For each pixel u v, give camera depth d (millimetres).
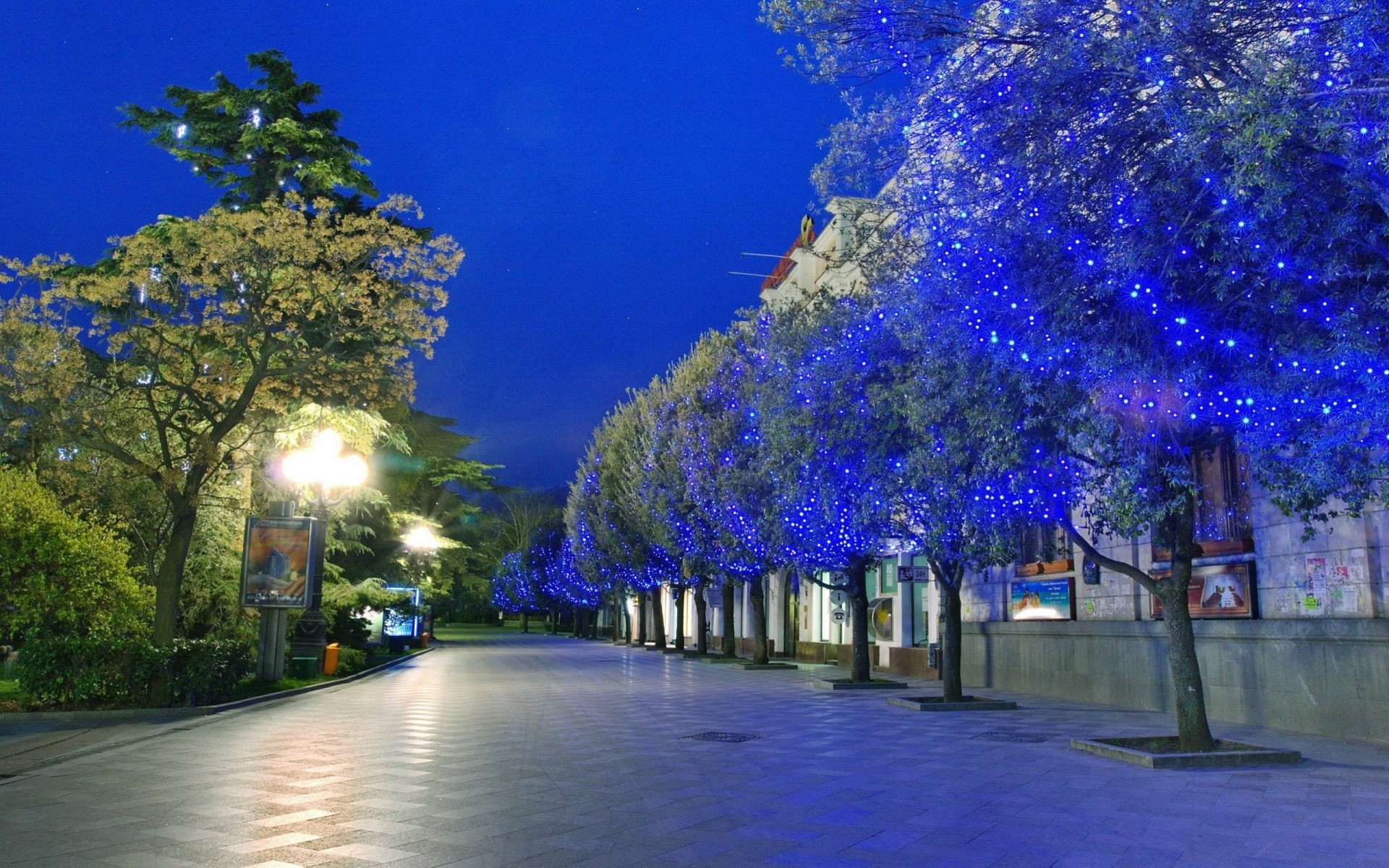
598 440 48781
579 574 55812
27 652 15312
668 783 9484
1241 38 8125
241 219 17484
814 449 15109
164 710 15438
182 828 7305
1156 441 9352
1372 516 12859
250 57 25594
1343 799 8672
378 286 18812
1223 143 7367
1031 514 11852
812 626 37375
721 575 34750
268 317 18719
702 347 33938
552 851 6695
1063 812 8109
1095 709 17688
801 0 9578
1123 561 18438
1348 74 7062
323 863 6344
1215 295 8586
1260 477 9898
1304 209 7414
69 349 17609
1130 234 8609
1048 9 8938
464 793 8820
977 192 9680
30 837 7004
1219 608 15414
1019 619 22125
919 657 27297
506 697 20094
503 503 89438
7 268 17125
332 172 25172
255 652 22516
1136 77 8289
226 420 18203
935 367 10539
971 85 9461
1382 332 7512
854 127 10055
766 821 7723
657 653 45031
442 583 50031
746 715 16453
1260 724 14492
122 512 20156
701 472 29406
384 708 17344
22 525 14984
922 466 11992
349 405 21406
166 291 17828
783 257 37719
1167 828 7516
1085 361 9031
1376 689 12508
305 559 21266
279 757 11109
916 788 9227
